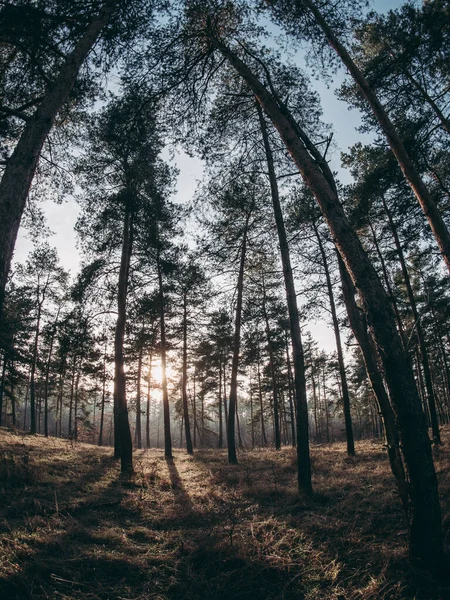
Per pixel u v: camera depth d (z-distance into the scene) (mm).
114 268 14867
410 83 9609
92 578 4172
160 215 14367
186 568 4484
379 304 4641
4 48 7590
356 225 12289
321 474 10703
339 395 37562
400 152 7551
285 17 7582
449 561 3930
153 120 8047
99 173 13500
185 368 23109
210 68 7844
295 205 13180
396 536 4965
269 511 6965
